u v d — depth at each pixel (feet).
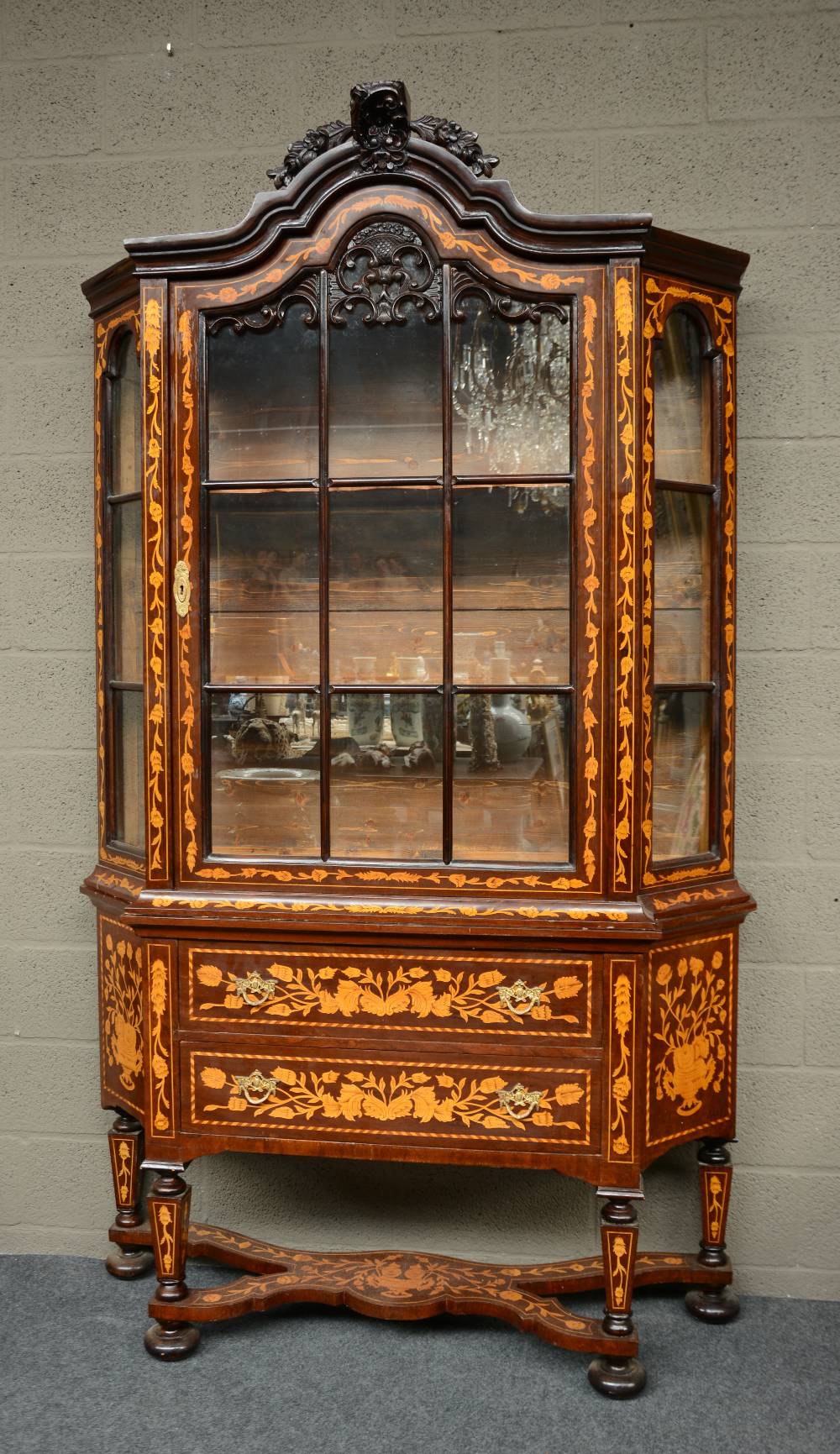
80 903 7.88
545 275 5.90
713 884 6.59
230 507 6.28
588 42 7.25
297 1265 7.04
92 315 7.05
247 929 6.16
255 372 6.21
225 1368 6.49
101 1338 6.81
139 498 6.61
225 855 6.33
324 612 6.24
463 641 6.16
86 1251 7.89
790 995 7.38
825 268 7.15
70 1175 7.91
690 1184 7.43
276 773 6.32
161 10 7.58
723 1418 6.06
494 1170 7.55
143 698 6.73
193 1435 5.91
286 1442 5.85
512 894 6.07
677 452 6.46
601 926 5.90
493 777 6.16
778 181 7.15
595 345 5.88
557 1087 6.04
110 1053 7.12
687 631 6.56
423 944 6.10
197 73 7.57
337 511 6.24
